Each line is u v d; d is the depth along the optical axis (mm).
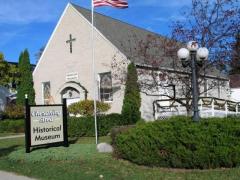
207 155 10539
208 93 30109
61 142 15312
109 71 25500
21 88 29328
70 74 27844
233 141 10562
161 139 11117
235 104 25359
